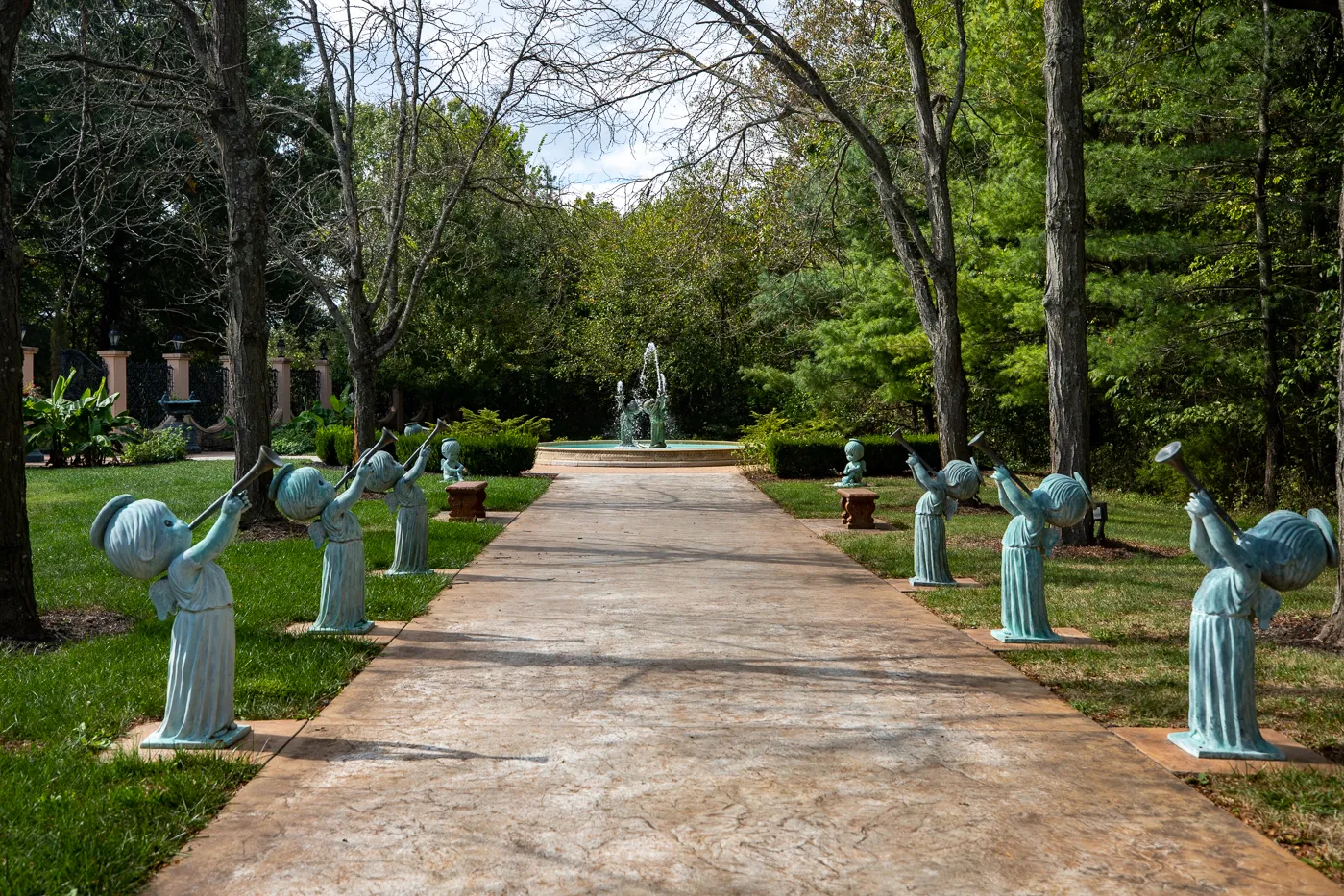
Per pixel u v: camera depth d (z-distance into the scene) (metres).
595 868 3.46
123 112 13.51
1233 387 18.23
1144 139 19.19
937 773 4.39
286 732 4.93
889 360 24.20
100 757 4.55
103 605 8.00
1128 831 3.77
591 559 11.04
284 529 12.49
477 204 33.25
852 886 3.31
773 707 5.43
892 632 7.36
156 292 33.81
